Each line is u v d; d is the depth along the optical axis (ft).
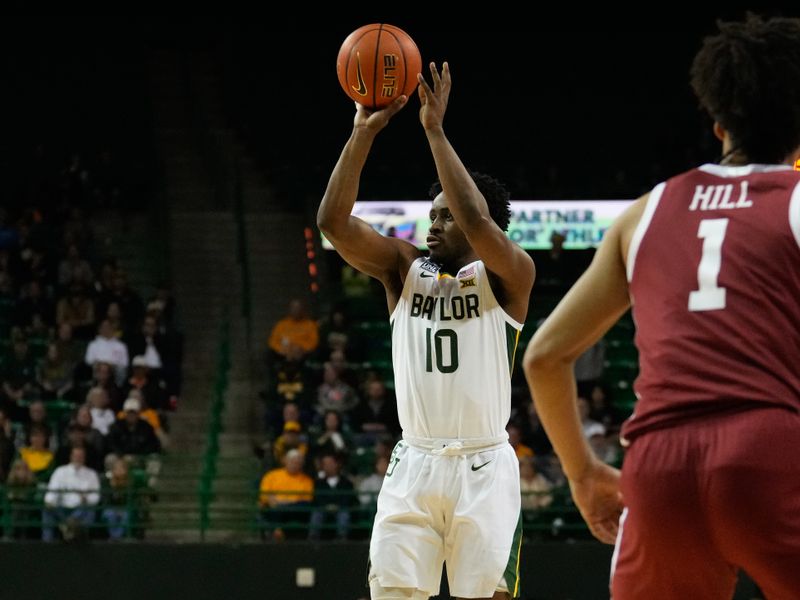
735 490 9.67
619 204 76.18
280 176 83.82
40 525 46.34
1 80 87.76
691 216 10.69
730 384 9.98
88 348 59.31
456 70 88.74
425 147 85.25
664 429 10.18
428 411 18.15
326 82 89.45
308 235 76.64
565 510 45.65
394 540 17.83
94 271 73.51
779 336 10.03
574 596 45.06
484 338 18.20
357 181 18.01
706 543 10.05
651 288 10.62
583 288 11.02
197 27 90.17
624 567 10.63
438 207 18.98
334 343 60.90
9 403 56.18
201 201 80.89
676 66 88.12
